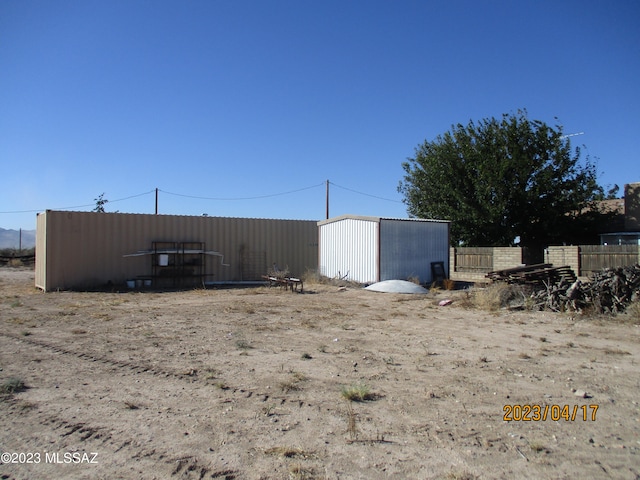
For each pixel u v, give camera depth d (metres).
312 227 25.48
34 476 3.95
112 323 11.19
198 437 4.68
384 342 9.14
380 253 20.52
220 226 23.06
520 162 29.06
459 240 31.84
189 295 17.83
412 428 4.91
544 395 5.96
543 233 30.62
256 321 11.60
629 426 5.00
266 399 5.76
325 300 16.17
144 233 21.30
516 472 4.00
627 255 20.88
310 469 4.04
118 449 4.43
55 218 19.38
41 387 6.20
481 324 11.24
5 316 12.17
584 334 9.85
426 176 32.88
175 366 7.24
